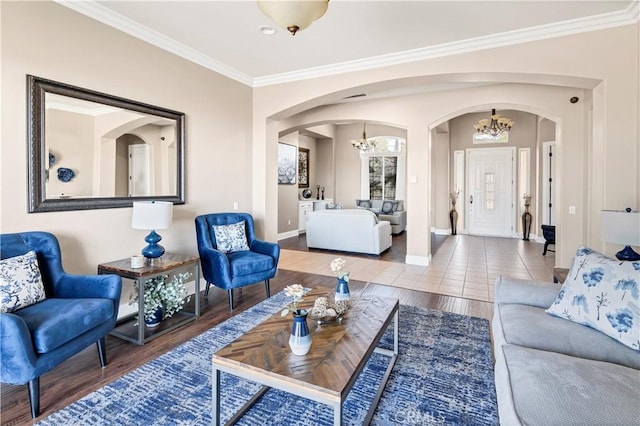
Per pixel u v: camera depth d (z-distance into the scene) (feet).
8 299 6.64
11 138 8.00
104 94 9.84
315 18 6.56
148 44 11.13
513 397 4.14
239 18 10.17
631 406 3.82
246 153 15.78
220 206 14.33
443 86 16.96
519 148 28.73
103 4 9.43
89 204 9.58
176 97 12.18
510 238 28.22
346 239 21.44
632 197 10.04
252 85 15.99
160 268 9.37
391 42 11.78
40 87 8.46
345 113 20.17
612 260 6.33
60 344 6.44
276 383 4.96
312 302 7.98
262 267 12.08
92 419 5.98
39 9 8.43
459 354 8.30
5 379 5.87
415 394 6.71
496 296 7.93
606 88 10.27
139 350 8.52
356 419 6.02
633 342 5.29
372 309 7.59
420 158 18.30
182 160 12.43
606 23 10.13
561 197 16.08
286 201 28.55
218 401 5.53
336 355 5.51
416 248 18.45
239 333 9.52
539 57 11.02
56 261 8.12
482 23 10.44
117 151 10.35
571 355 5.30
